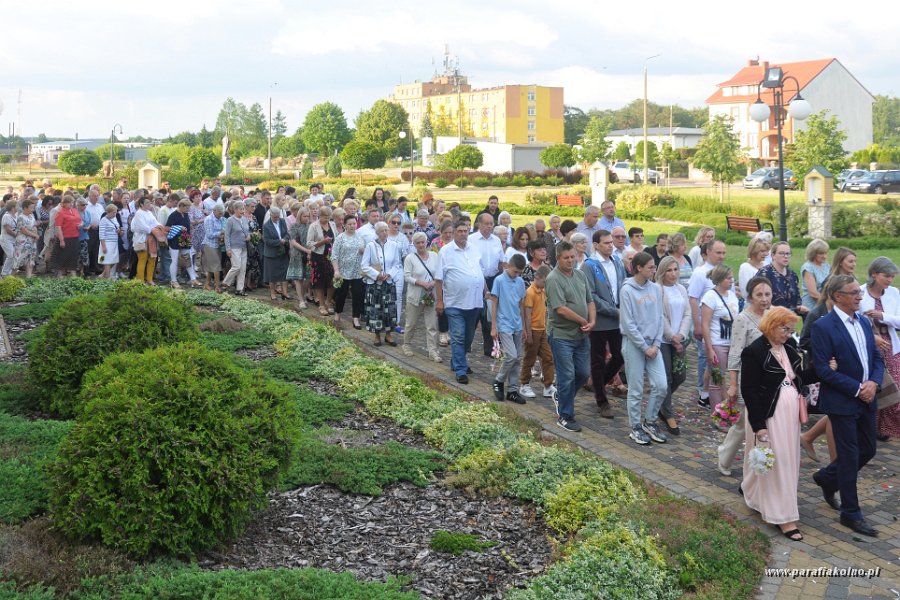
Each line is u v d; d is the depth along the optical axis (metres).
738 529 6.52
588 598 5.30
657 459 8.34
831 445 7.62
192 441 5.55
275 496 6.75
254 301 15.51
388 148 107.38
